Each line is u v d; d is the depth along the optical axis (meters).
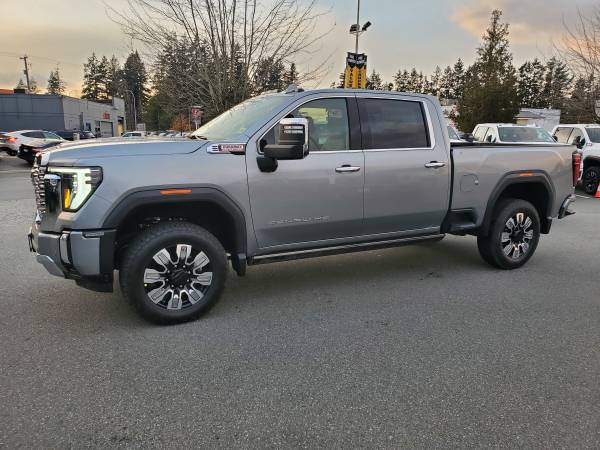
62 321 3.84
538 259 6.04
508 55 42.88
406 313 4.12
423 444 2.36
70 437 2.38
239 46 10.25
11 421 2.50
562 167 5.67
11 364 3.12
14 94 44.41
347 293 4.64
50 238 3.46
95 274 3.44
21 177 15.51
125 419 2.54
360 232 4.57
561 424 2.53
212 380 2.95
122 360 3.19
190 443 2.35
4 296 4.39
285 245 4.22
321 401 2.73
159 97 12.36
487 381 2.97
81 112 50.97
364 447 2.33
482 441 2.38
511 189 5.64
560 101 24.48
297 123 3.53
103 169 3.37
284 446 2.34
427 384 2.93
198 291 3.84
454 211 4.99
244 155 3.86
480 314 4.11
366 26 20.20
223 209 3.77
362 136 4.42
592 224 8.63
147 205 3.55
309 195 4.14
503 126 13.38
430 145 4.79
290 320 3.94
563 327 3.83
